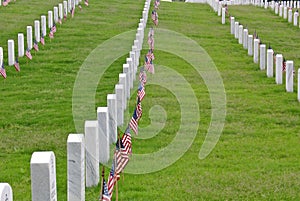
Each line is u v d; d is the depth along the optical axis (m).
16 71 30.20
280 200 14.39
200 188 15.10
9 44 31.03
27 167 17.05
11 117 22.44
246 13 55.03
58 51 34.34
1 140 19.66
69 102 24.59
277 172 16.39
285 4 65.50
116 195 14.10
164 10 52.84
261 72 30.59
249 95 25.69
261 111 23.17
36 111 23.27
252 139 19.67
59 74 29.94
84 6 51.69
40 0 52.94
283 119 22.00
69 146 13.55
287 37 43.47
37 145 19.02
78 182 13.63
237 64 32.69
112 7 52.16
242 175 16.09
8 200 10.77
